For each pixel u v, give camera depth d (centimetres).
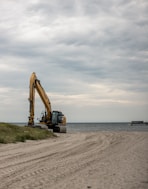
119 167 1284
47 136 3756
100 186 932
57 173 1146
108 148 2138
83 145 2405
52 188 904
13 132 3334
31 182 985
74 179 1038
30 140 3116
